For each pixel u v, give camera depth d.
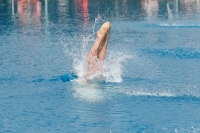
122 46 78.19
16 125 40.66
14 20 120.12
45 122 41.28
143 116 42.62
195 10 150.25
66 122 41.25
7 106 45.28
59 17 127.81
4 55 69.38
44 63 63.19
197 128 39.97
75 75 54.81
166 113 43.38
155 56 68.94
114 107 44.69
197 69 60.28
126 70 59.19
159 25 110.06
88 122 41.25
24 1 178.62
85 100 46.81
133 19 124.19
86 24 112.25
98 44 52.91
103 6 164.88
